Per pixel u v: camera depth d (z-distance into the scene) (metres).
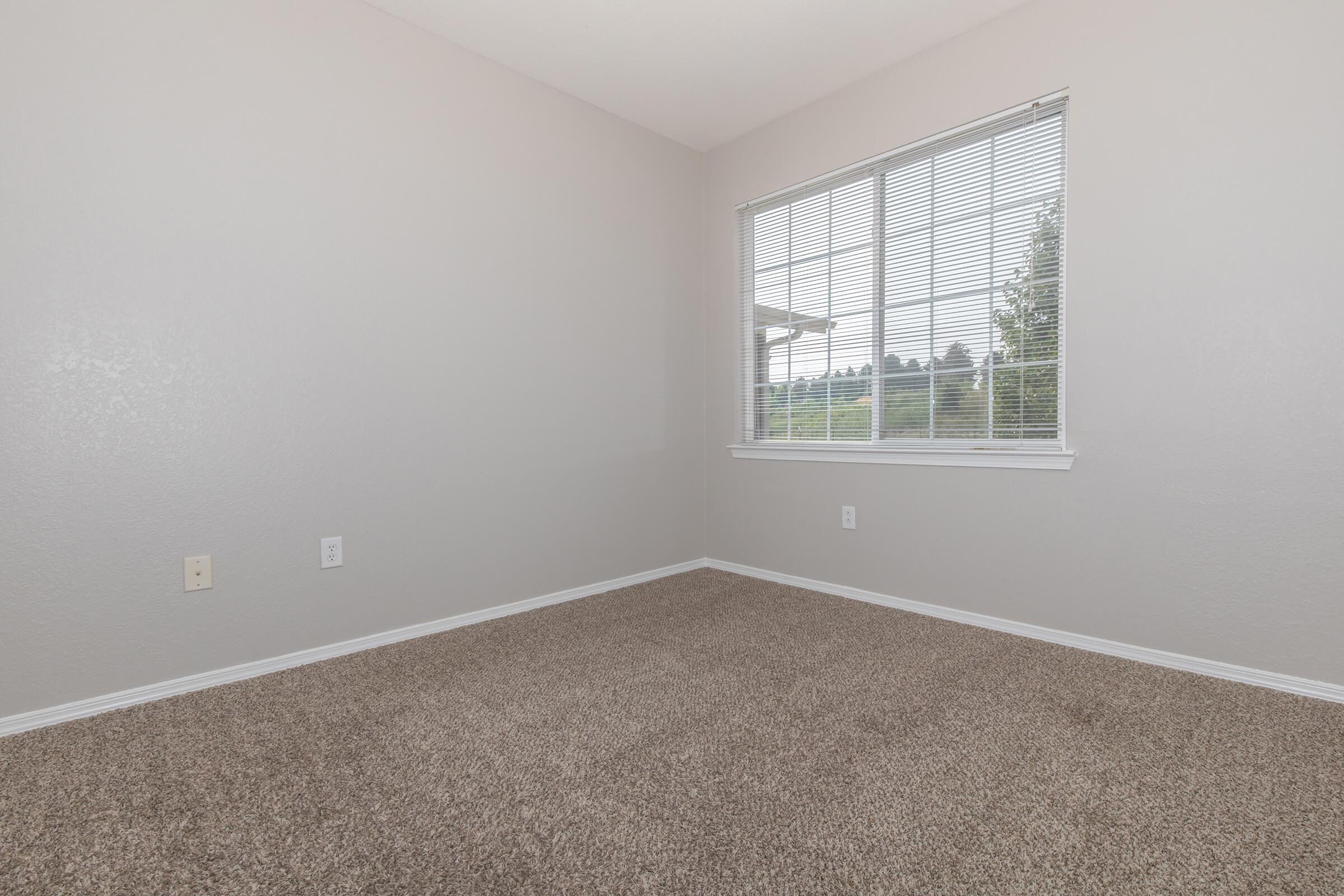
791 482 3.32
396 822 1.32
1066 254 2.34
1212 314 2.04
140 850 1.24
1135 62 2.16
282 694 2.00
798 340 3.31
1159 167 2.12
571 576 3.09
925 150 2.77
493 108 2.76
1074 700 1.90
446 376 2.62
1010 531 2.53
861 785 1.45
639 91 3.02
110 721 1.82
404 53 2.49
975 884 1.13
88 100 1.83
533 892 1.12
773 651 2.35
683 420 3.62
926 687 2.00
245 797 1.42
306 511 2.27
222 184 2.07
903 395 2.89
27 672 1.78
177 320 1.99
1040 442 2.47
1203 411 2.07
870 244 2.97
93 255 1.85
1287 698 1.90
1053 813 1.34
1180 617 2.14
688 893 1.11
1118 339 2.23
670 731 1.72
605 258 3.21
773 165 3.34
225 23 2.07
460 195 2.66
